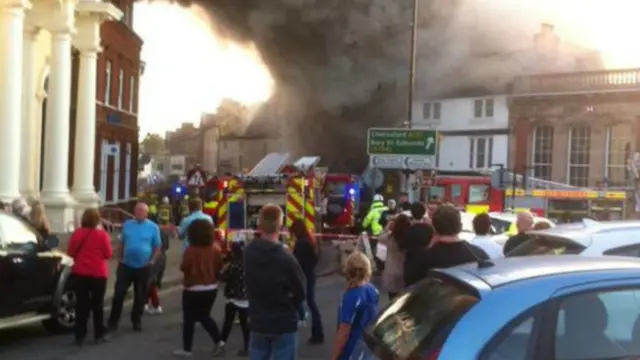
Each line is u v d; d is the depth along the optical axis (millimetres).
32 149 19750
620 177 34094
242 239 14078
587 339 3203
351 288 5344
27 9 16625
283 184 15695
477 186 26828
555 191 26281
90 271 8406
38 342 8695
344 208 23094
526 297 3242
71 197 19938
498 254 7789
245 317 8016
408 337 3428
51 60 19328
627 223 6418
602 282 3316
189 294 7852
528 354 3119
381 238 13375
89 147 21641
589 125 35188
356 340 5266
